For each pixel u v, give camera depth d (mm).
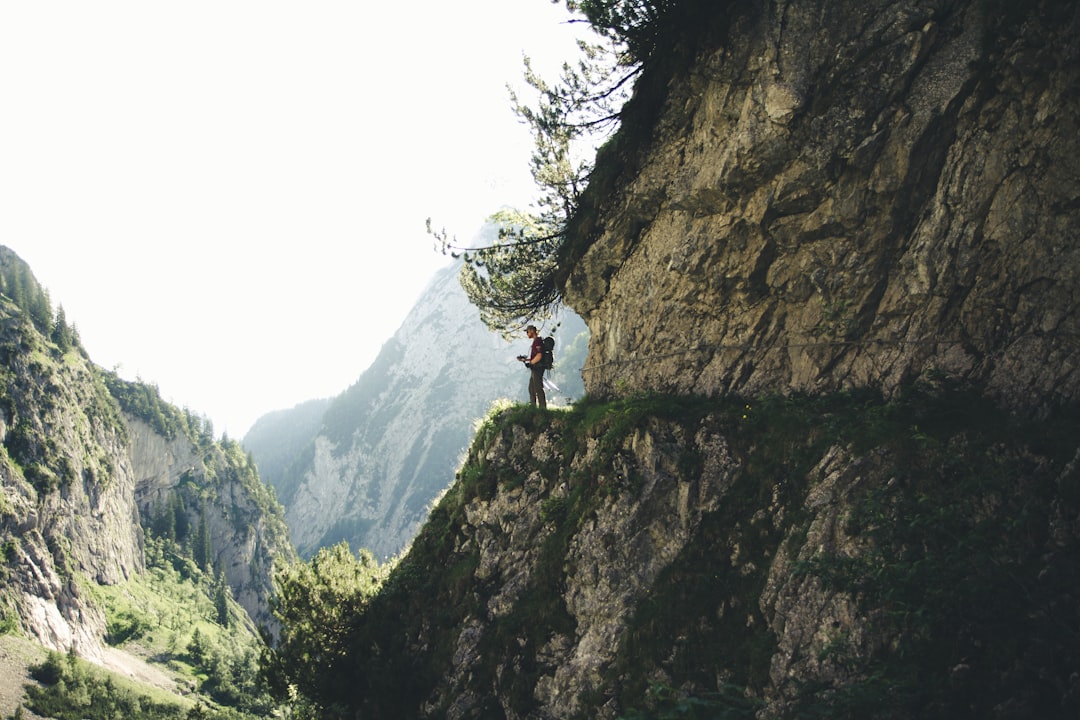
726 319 15883
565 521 16156
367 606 20578
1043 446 10570
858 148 13211
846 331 13812
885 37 12875
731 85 14914
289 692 20672
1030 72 11633
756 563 12570
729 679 11648
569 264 20125
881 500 9258
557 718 14016
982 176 12297
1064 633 7801
